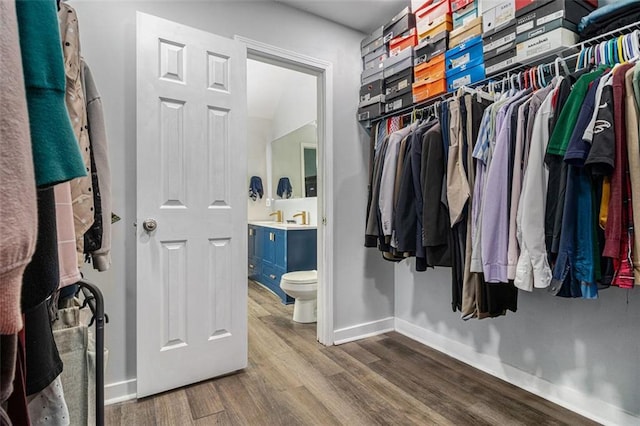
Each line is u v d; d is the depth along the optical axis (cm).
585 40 139
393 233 191
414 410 154
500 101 145
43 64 43
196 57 179
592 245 109
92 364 95
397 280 260
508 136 136
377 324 254
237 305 191
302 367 198
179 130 174
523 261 124
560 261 113
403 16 214
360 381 181
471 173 151
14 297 35
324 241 235
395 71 217
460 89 163
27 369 56
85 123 104
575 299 155
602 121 104
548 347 165
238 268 192
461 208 151
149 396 165
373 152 239
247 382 180
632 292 137
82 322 100
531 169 125
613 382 142
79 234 98
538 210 122
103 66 162
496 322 189
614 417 141
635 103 104
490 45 164
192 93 177
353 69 247
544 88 134
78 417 86
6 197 35
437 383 179
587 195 110
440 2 190
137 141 163
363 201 252
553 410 154
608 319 144
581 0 142
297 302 284
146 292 165
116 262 164
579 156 106
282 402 161
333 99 237
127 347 166
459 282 157
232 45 191
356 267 246
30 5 43
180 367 173
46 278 48
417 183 172
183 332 175
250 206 476
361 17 232
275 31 211
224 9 194
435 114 186
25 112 38
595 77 115
